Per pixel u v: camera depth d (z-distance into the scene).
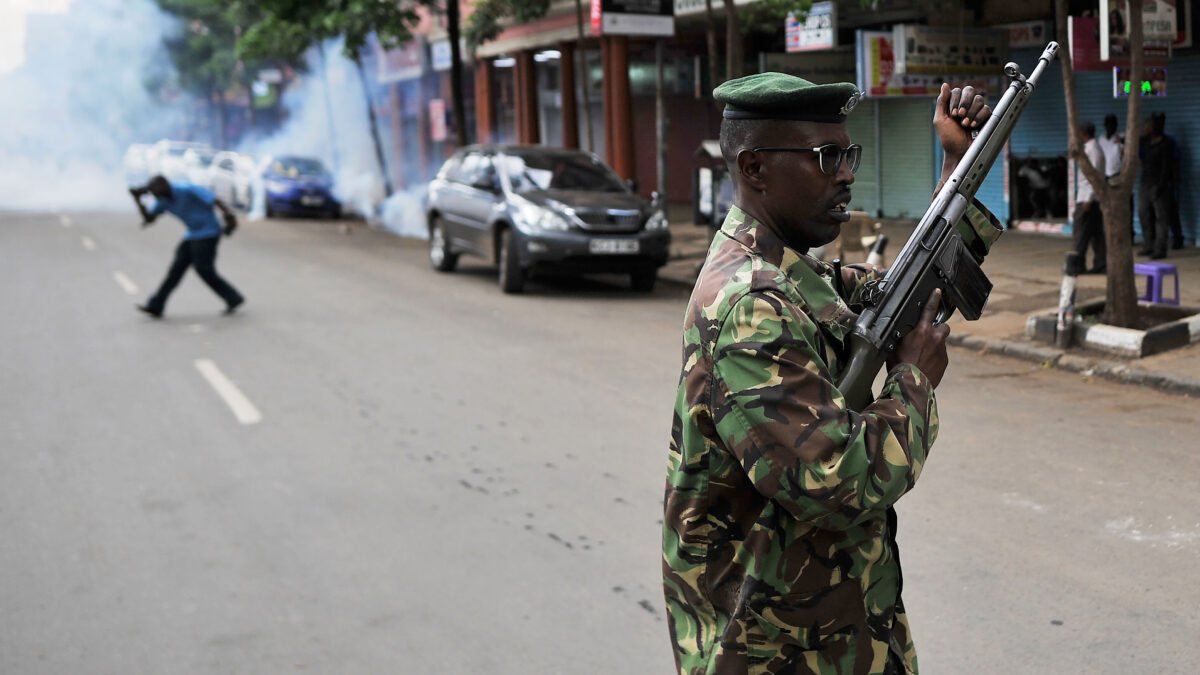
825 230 1.85
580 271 13.44
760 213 1.84
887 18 18.02
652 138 27.11
